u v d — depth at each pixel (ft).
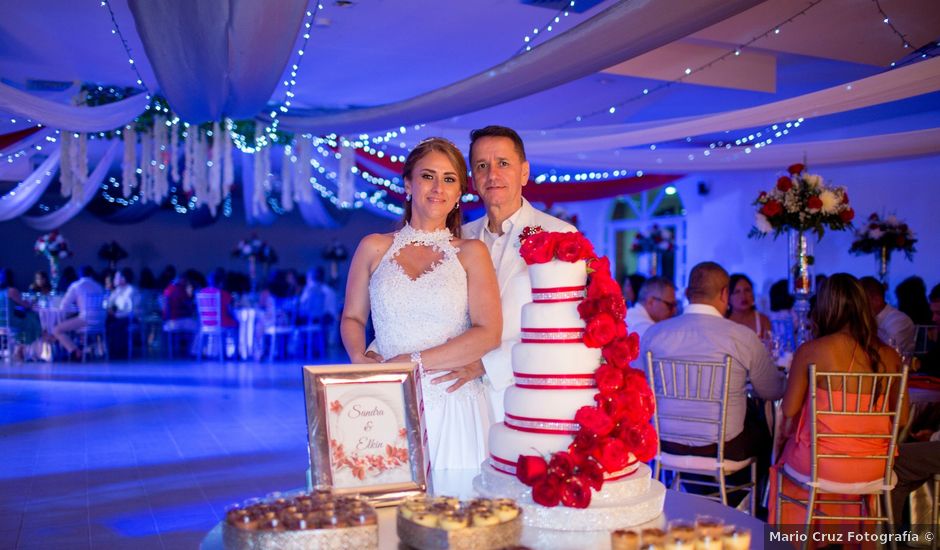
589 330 5.87
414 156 8.33
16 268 60.64
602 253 51.06
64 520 15.65
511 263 9.00
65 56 27.73
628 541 5.11
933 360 19.51
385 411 6.46
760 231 19.80
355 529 4.99
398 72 28.86
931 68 17.78
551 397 6.00
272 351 45.14
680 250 45.16
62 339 43.65
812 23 21.16
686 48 23.77
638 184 41.09
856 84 19.06
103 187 58.08
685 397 14.56
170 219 65.05
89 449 21.77
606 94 29.22
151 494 17.49
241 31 17.87
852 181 34.24
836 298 13.41
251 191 52.54
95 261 63.00
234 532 5.08
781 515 13.70
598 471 5.62
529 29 23.66
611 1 20.88
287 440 23.03
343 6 21.59
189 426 25.00
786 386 14.11
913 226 31.94
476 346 7.88
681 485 15.78
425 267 8.23
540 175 41.16
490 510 5.17
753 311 22.02
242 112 27.99
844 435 12.58
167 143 34.63
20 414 26.94
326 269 68.64
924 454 14.40
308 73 28.89
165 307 46.06
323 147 36.50
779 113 21.15
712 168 29.60
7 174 40.04
